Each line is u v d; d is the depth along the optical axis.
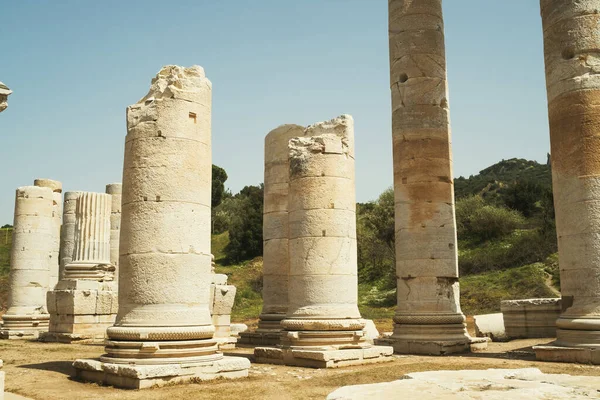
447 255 16.89
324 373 11.85
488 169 107.94
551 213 40.62
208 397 9.05
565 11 13.90
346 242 14.02
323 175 14.10
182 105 11.52
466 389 6.88
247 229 51.41
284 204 18.53
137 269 10.87
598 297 12.66
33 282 25.55
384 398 6.28
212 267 21.42
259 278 45.56
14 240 25.88
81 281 21.23
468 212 46.69
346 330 13.52
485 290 34.44
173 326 10.66
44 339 21.69
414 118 17.45
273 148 18.84
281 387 10.04
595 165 13.00
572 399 6.22
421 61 17.69
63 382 10.73
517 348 16.69
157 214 10.98
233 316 35.47
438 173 17.19
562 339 13.23
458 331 16.48
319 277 13.70
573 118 13.38
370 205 54.72
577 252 13.05
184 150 11.38
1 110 7.99
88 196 22.61
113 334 10.80
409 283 16.91
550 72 14.08
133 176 11.25
